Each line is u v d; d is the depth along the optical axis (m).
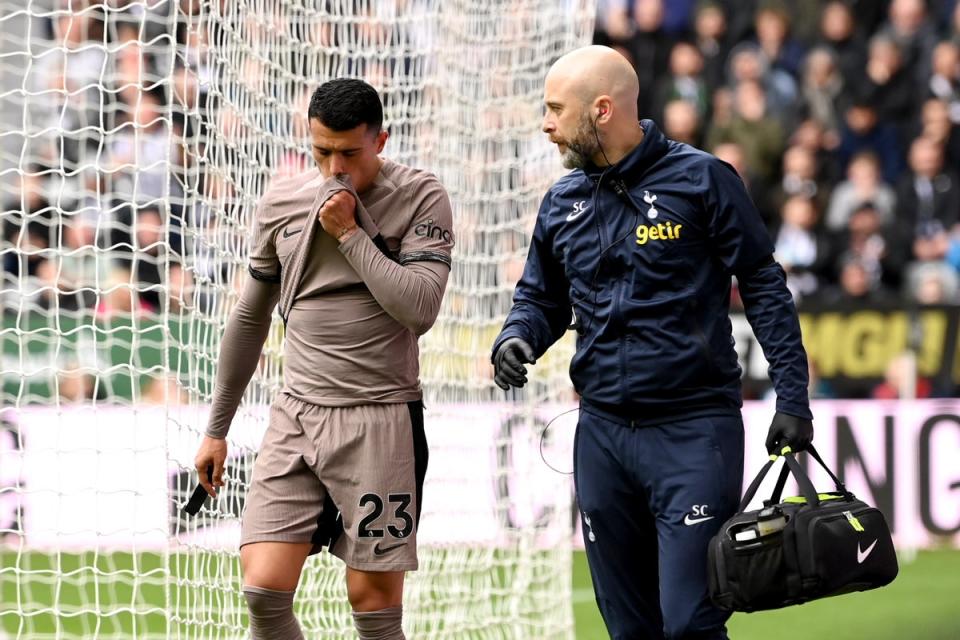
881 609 23.17
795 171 34.59
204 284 18.23
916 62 35.12
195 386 17.64
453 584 21.47
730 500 12.88
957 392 30.02
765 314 12.80
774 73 35.38
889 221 34.06
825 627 21.97
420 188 12.76
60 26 32.91
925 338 30.14
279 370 19.27
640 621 13.86
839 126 35.03
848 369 30.48
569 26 22.83
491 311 23.55
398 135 21.44
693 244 12.84
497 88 23.17
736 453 13.02
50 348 28.95
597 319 13.12
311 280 12.68
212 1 16.69
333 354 12.57
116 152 32.38
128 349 29.22
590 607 23.98
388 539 12.52
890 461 28.84
